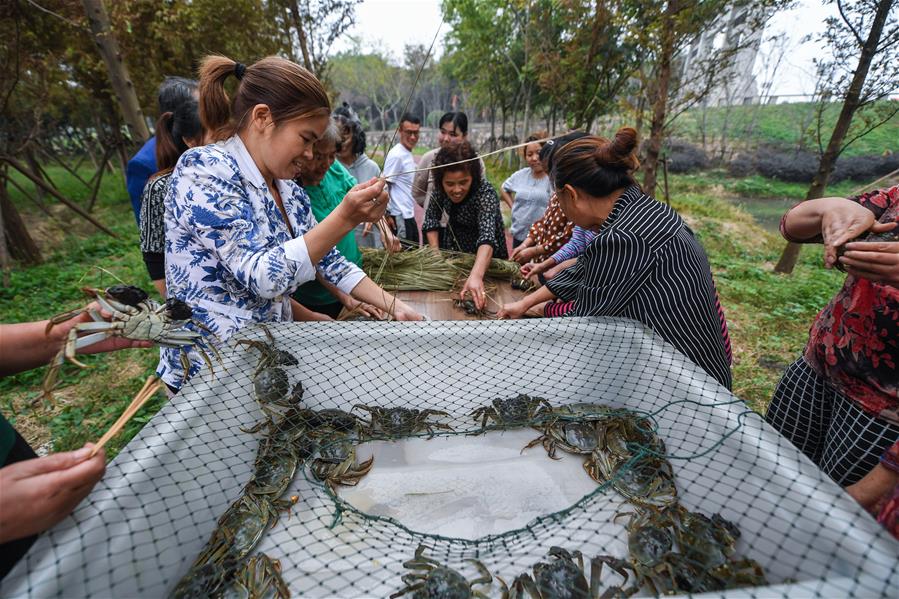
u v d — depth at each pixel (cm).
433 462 126
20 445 105
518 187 421
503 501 114
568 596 88
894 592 69
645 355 137
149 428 105
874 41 483
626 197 159
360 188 142
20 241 671
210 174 135
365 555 99
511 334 149
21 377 361
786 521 86
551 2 791
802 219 139
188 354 151
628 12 564
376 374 144
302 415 130
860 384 138
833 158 541
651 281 152
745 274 624
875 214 132
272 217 155
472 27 1345
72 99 1010
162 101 199
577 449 126
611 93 760
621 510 108
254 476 115
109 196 1174
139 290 117
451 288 262
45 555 76
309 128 141
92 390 351
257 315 159
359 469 122
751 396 341
